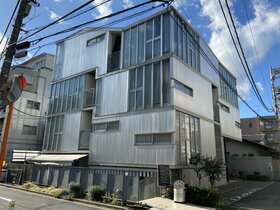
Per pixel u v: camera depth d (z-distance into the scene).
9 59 7.27
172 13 16.17
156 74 15.77
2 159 4.28
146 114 15.48
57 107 21.97
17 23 7.59
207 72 20.83
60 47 23.78
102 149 17.20
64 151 19.92
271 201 13.36
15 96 4.55
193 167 15.20
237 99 29.03
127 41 18.19
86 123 19.75
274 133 48.12
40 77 29.70
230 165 30.05
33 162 20.45
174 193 11.59
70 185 13.45
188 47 17.89
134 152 15.43
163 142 14.37
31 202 11.27
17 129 26.44
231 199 13.81
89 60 20.39
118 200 11.47
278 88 23.28
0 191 14.41
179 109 15.05
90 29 20.41
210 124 19.58
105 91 18.34
